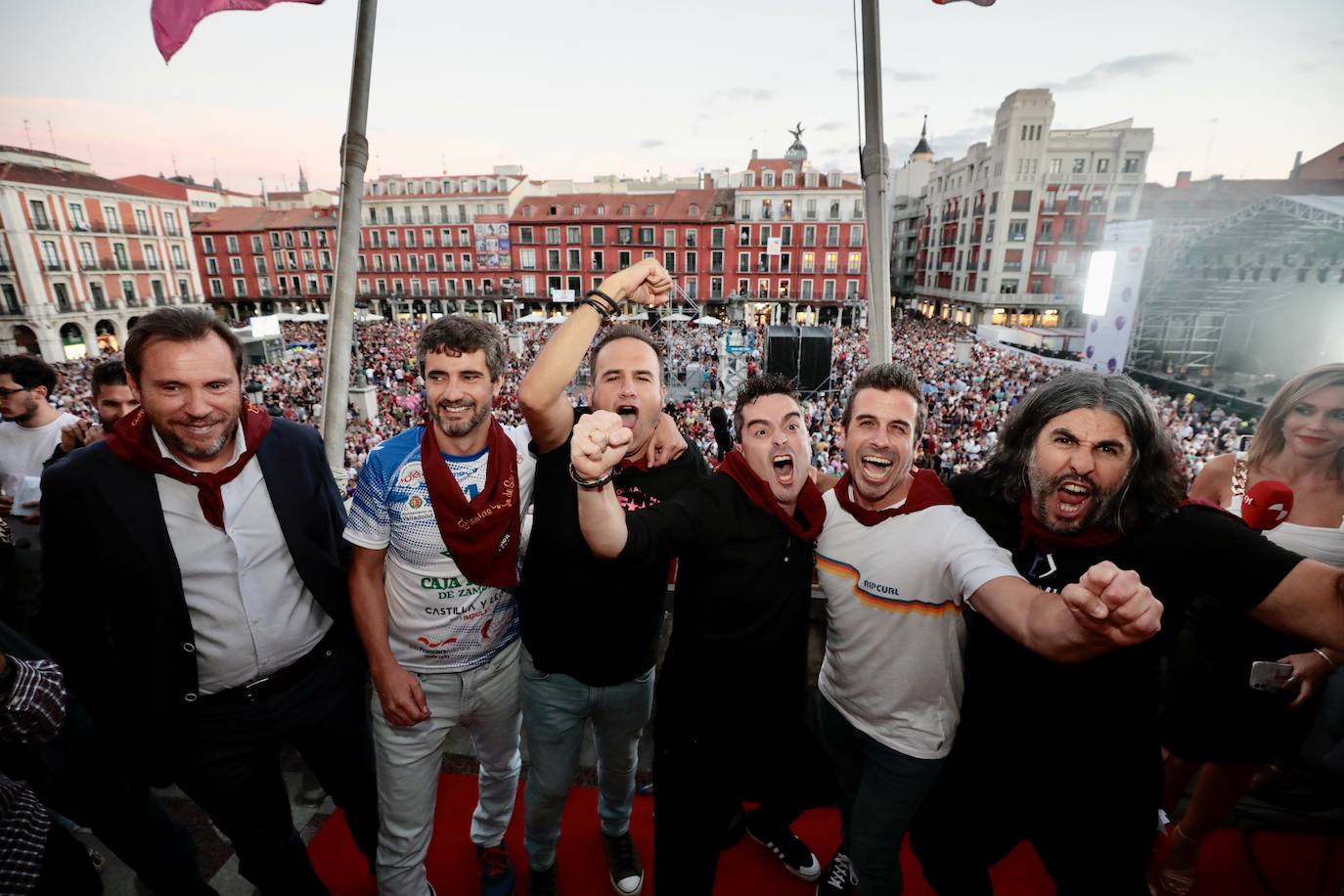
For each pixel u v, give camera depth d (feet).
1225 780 6.36
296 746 6.20
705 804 5.65
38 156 133.59
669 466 6.43
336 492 6.43
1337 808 7.79
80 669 5.24
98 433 8.30
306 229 189.98
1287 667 5.83
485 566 5.68
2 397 9.05
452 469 5.72
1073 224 137.28
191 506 5.30
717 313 178.09
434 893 7.04
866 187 10.08
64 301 129.18
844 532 5.55
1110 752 4.65
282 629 5.75
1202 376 86.69
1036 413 4.90
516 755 7.05
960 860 5.64
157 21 10.11
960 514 5.25
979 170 149.48
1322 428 6.25
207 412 4.89
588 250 178.60
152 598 5.22
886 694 5.45
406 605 5.90
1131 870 4.73
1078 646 3.76
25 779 5.13
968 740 5.38
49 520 4.99
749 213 168.86
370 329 148.87
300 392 70.33
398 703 5.70
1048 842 5.05
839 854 6.81
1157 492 4.44
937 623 5.19
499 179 185.57
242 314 200.23
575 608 5.76
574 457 4.39
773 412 5.17
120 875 7.10
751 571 5.24
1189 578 4.35
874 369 5.40
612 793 6.97
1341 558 6.28
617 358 5.84
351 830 6.78
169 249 154.51
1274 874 7.13
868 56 9.70
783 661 5.51
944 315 170.40
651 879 7.23
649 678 6.54
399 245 188.75
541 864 6.84
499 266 184.44
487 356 5.41
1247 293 81.35
